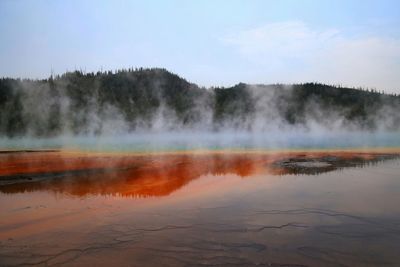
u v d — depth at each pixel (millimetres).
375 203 6020
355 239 4223
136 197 6629
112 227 4762
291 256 3719
